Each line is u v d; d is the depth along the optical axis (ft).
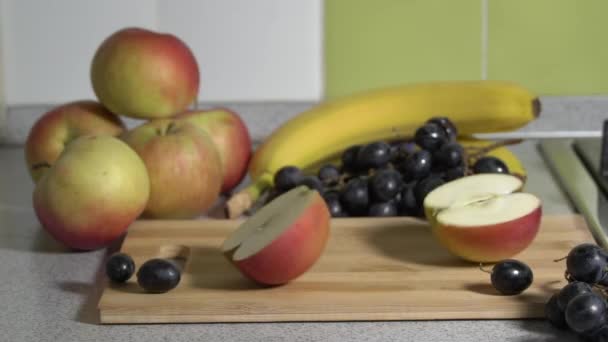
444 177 3.21
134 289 2.62
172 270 2.56
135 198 2.95
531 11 4.32
